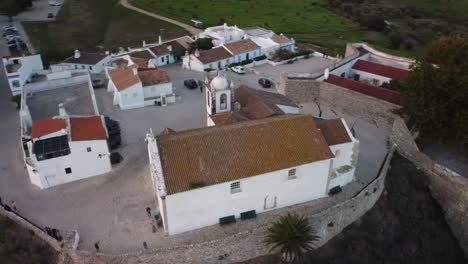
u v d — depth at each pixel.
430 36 121.25
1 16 128.62
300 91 71.44
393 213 50.94
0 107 72.25
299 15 141.12
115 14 136.62
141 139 62.16
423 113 55.50
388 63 85.31
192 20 127.94
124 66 82.88
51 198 49.59
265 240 43.03
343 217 46.81
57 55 93.50
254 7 147.62
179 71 90.25
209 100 57.22
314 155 45.97
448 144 57.62
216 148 44.25
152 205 47.94
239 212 45.94
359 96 66.50
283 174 45.19
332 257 45.16
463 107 55.59
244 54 94.25
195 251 41.38
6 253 42.59
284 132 47.03
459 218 53.31
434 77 56.06
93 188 51.25
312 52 100.00
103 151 52.84
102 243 42.62
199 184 41.56
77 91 77.75
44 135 52.47
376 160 56.69
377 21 129.50
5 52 99.69
